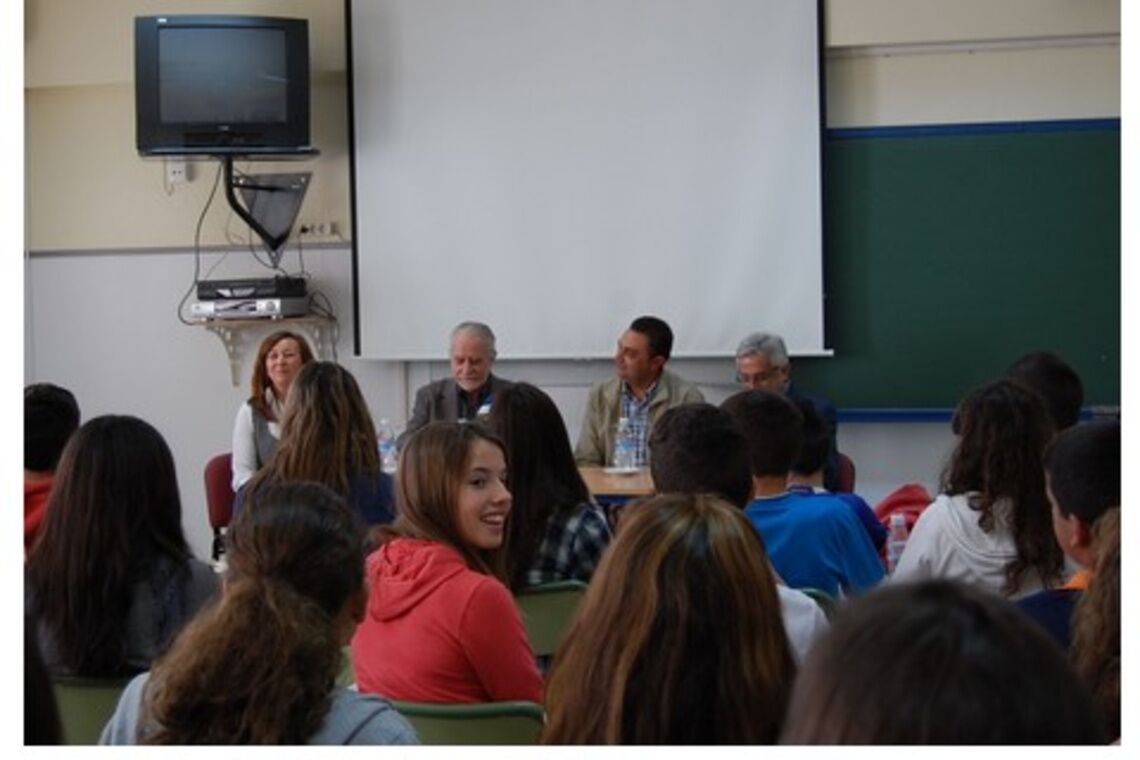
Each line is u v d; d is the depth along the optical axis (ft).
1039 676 2.67
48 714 3.85
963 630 2.71
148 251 20.30
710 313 18.45
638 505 5.27
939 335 18.24
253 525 5.47
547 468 9.27
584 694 4.89
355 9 19.10
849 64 18.34
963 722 2.62
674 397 17.04
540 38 18.67
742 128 18.24
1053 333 18.02
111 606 7.50
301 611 5.02
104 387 20.49
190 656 4.89
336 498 5.70
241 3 19.58
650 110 18.44
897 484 18.56
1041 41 17.93
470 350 16.66
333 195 19.69
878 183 18.28
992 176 18.07
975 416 8.62
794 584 8.71
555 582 9.07
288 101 18.56
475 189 18.95
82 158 20.38
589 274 18.72
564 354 18.84
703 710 4.73
